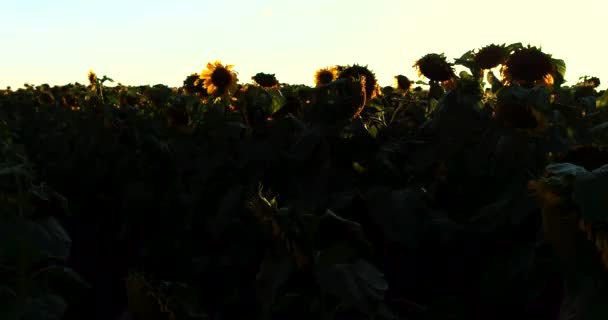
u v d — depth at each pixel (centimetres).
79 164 795
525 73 356
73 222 762
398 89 657
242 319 441
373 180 400
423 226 345
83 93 1091
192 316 264
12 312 329
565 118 356
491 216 325
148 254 571
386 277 367
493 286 318
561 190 172
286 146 456
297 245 250
